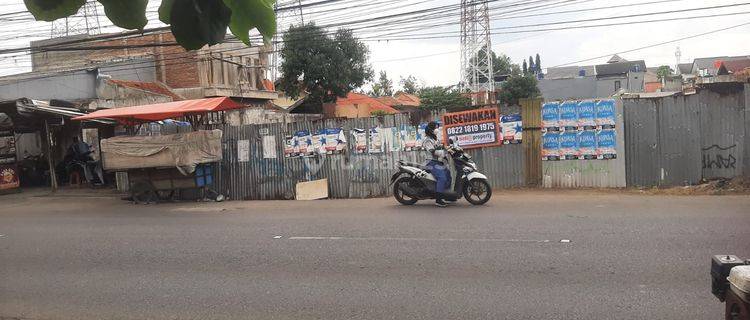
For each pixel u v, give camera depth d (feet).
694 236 23.99
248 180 46.47
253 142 46.32
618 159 40.65
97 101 66.80
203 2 4.31
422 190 35.32
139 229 31.55
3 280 21.54
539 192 40.29
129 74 87.30
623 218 28.76
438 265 21.13
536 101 41.70
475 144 42.73
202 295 18.84
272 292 18.83
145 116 44.68
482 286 18.47
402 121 43.29
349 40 102.58
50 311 17.87
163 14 4.31
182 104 44.29
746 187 37.17
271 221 32.45
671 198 35.45
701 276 18.47
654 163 40.19
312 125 44.96
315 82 101.45
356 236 26.84
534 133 41.91
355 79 105.09
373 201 40.19
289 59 99.66
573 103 41.09
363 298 17.84
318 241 26.11
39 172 64.39
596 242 23.58
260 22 4.43
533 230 26.55
